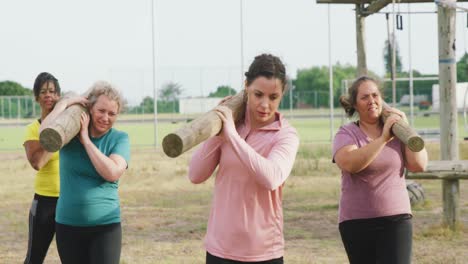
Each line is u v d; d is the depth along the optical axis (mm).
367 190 5336
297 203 14211
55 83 6652
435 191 15812
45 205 6578
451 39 10438
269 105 4305
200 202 14812
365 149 5234
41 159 6457
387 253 5293
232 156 4422
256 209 4418
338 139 5480
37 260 6680
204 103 50531
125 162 5352
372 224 5348
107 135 5434
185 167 21844
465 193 15695
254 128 4527
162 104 51781
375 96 5445
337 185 17047
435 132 29297
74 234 5328
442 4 10281
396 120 5266
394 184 5359
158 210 13719
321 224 11758
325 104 64438
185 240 10539
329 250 9648
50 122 5043
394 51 10844
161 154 27250
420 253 9227
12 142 37938
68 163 5316
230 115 4402
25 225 12164
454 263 8617
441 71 10539
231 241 4426
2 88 85125
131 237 10844
